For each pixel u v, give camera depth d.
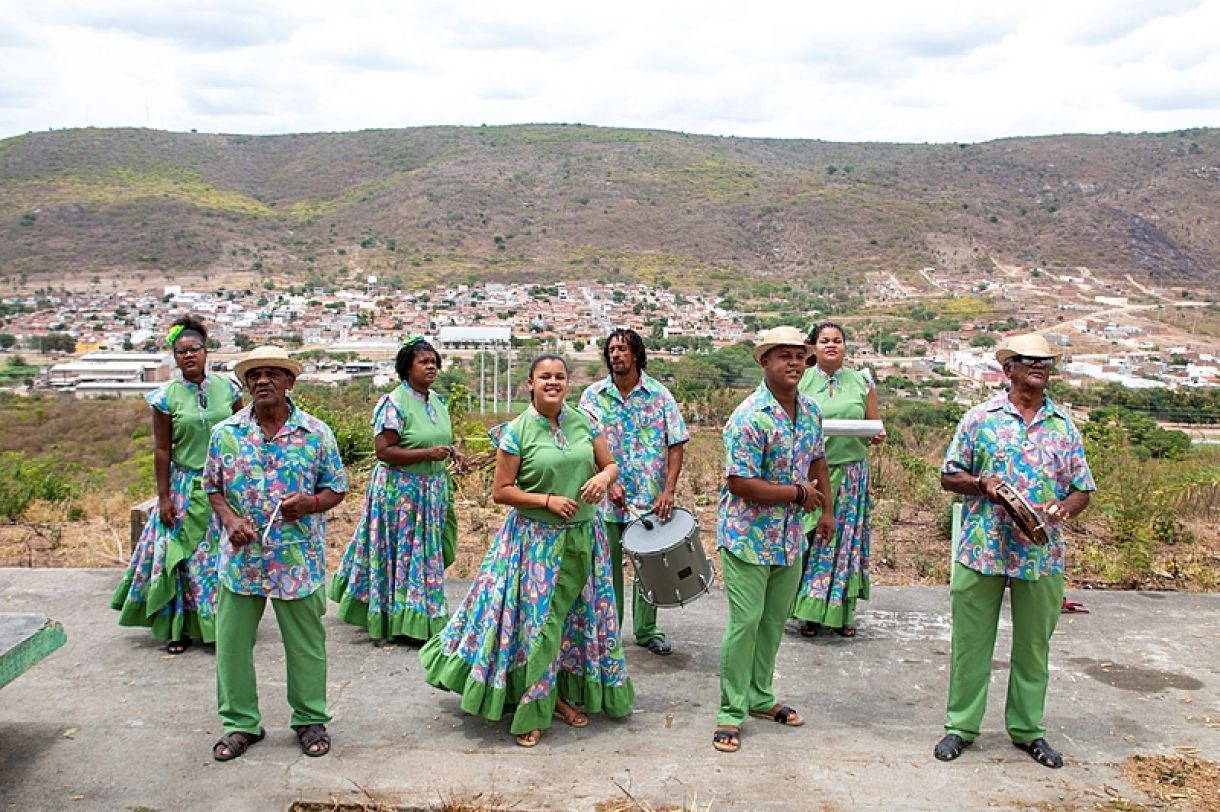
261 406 4.36
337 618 6.36
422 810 3.99
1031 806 4.07
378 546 5.81
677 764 4.38
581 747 4.55
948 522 8.75
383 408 5.77
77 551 8.23
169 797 4.06
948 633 6.25
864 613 6.62
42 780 4.19
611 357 5.56
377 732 4.70
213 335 66.81
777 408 4.61
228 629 4.39
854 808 4.02
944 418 20.81
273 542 4.36
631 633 6.18
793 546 4.70
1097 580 7.55
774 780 4.25
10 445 27.06
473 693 4.55
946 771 4.36
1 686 4.02
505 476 4.54
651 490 5.59
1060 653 5.88
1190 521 9.73
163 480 5.60
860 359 55.38
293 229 122.06
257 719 4.55
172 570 5.57
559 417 4.61
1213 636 6.19
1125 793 4.20
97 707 4.95
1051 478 4.41
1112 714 5.03
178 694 5.12
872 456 11.76
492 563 4.70
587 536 4.63
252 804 4.02
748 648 4.62
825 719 4.93
